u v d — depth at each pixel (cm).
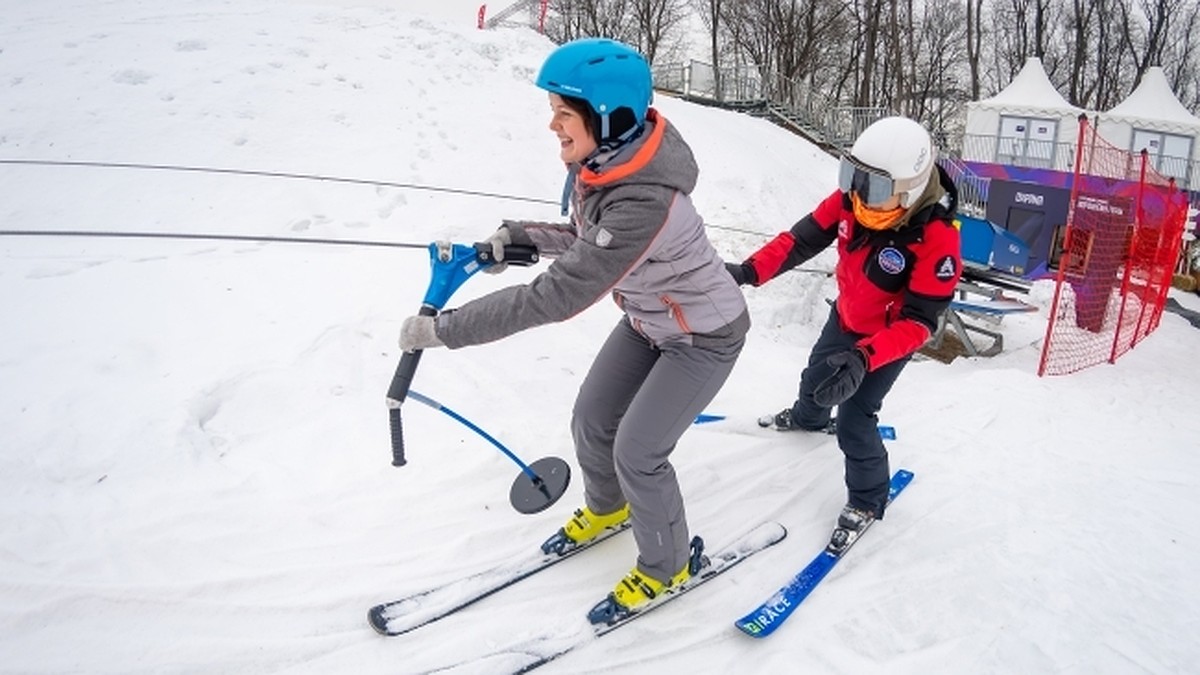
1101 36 3350
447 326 206
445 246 234
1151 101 1714
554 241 256
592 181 206
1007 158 1720
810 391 358
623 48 200
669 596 261
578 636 244
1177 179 1634
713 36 3278
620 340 264
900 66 3009
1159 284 792
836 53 3359
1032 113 1708
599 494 276
